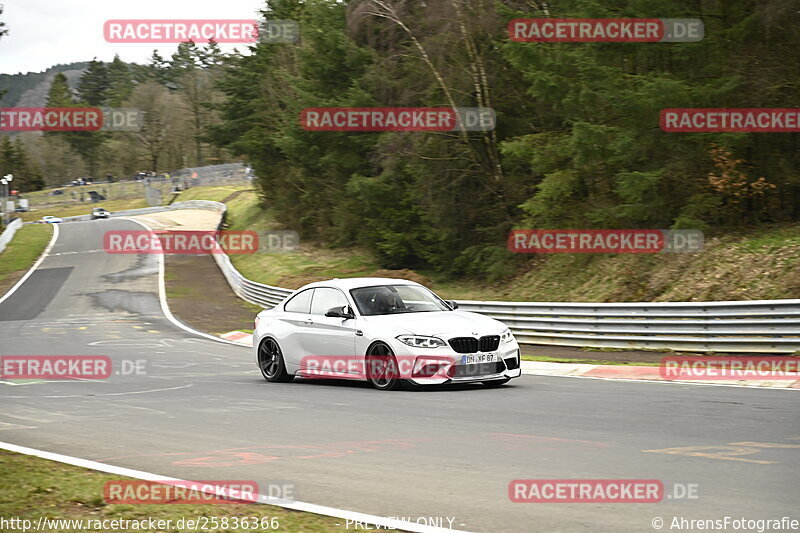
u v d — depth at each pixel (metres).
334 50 157.75
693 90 87.81
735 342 62.16
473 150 127.94
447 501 22.94
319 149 162.75
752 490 22.92
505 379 46.78
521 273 119.62
